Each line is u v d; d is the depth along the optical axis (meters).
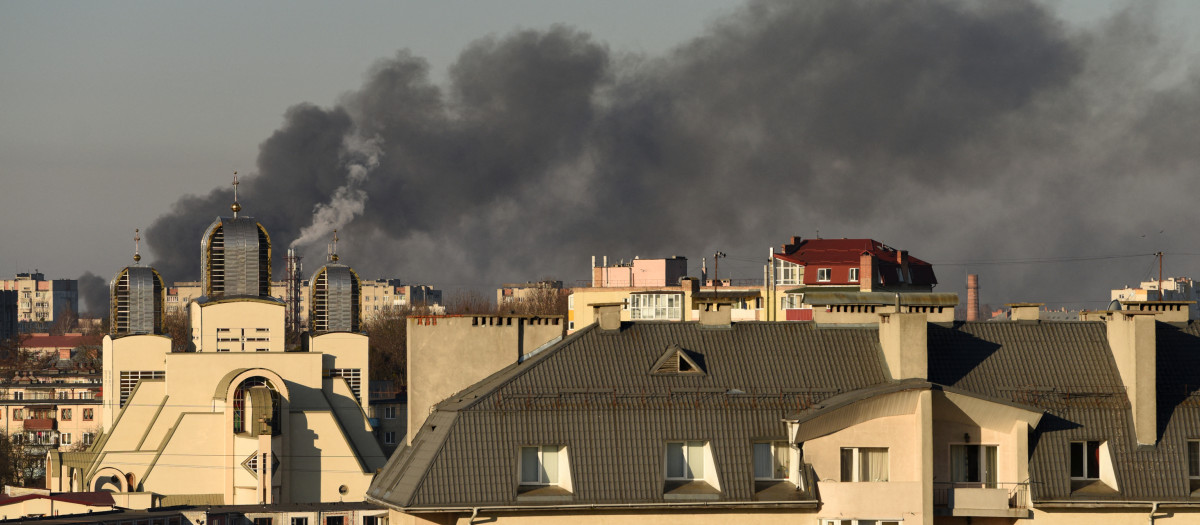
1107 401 183.75
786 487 176.25
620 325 188.88
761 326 191.25
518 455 172.50
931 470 174.12
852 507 173.25
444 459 170.88
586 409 175.50
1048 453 179.25
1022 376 187.00
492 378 196.38
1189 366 191.00
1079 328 193.75
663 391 178.62
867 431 176.25
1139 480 178.88
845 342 189.88
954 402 177.38
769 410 178.12
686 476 175.88
